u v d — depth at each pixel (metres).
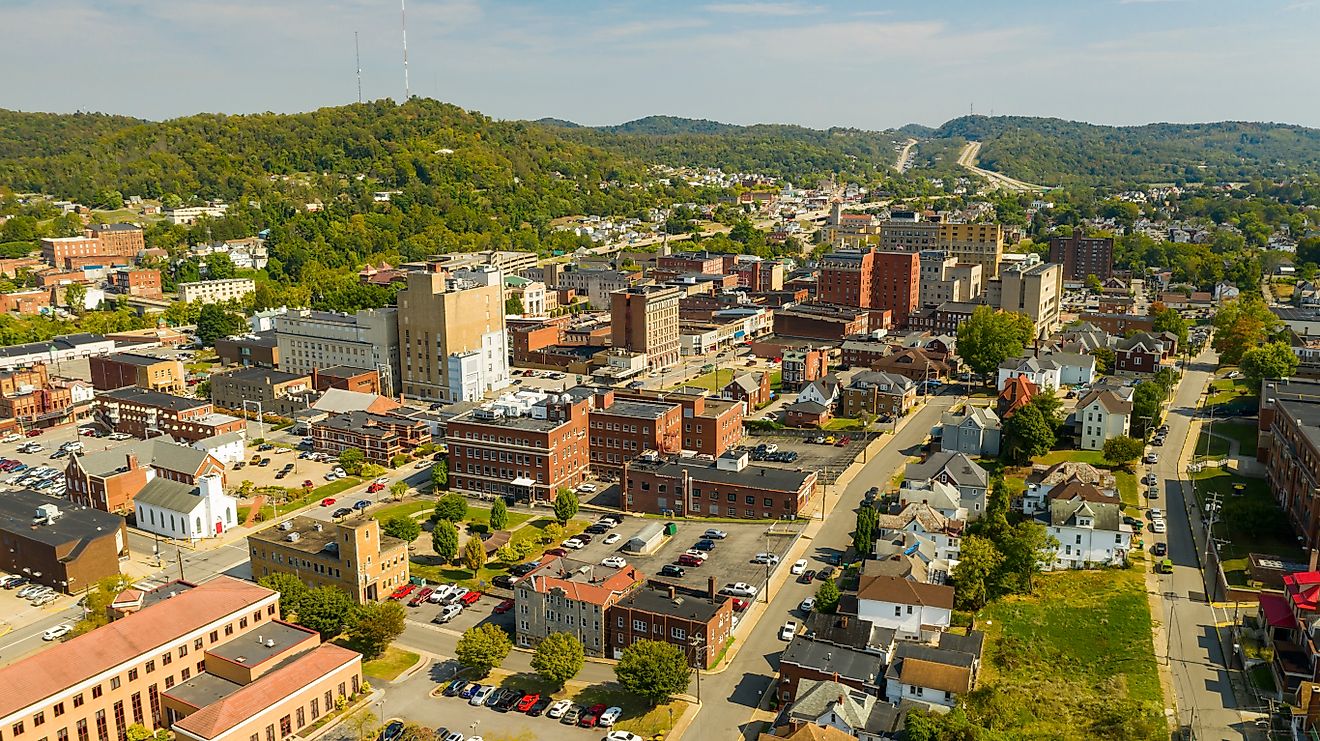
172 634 137.88
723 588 167.25
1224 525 188.00
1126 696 134.25
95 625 154.00
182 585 156.62
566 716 134.25
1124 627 152.75
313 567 169.50
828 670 134.00
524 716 135.62
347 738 130.88
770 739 120.56
